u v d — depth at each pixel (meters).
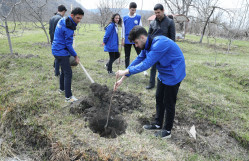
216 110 3.68
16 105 3.47
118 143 2.72
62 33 3.22
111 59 5.13
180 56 2.41
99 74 5.25
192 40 16.05
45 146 2.83
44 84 4.43
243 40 19.12
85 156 2.50
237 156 2.72
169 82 2.48
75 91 4.15
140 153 2.58
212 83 5.15
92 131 2.96
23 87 4.17
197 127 3.29
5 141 3.11
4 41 10.41
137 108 3.61
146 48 2.36
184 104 3.80
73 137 2.80
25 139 3.02
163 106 2.95
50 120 3.16
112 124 3.14
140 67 2.29
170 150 2.71
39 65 5.57
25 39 11.63
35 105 3.53
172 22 3.77
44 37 13.02
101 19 22.42
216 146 2.88
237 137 3.01
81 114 3.33
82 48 9.28
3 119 3.37
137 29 2.26
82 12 3.10
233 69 5.99
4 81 4.50
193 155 2.66
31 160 2.77
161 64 2.43
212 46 13.45
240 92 4.68
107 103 3.63
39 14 9.43
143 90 4.37
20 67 5.36
